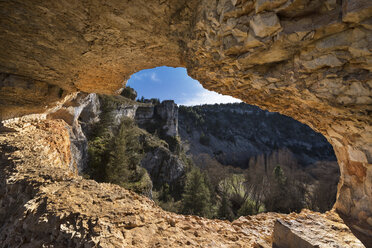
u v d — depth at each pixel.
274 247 3.09
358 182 4.40
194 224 3.76
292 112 4.23
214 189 32.72
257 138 103.62
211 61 3.33
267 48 2.27
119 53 4.36
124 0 2.67
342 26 1.72
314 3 1.73
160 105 54.72
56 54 4.40
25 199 2.92
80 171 17.67
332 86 2.27
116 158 20.80
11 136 5.71
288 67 2.48
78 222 2.27
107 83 6.73
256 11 1.96
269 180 28.88
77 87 7.06
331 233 3.03
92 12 2.95
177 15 2.96
